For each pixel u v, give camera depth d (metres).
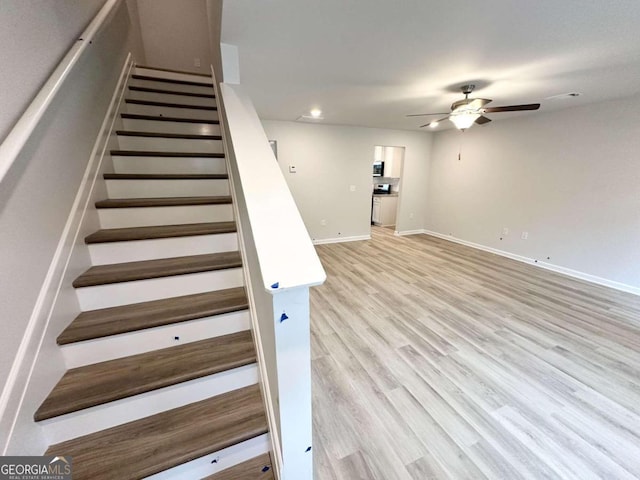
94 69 1.76
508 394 1.81
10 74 0.98
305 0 1.48
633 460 1.39
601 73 2.47
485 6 1.52
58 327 1.17
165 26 4.00
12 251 0.94
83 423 1.07
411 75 2.57
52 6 1.29
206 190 2.15
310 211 5.54
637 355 2.19
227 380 1.30
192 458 1.03
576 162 3.72
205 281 1.59
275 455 1.11
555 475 1.32
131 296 1.45
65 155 1.34
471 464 1.37
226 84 2.07
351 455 1.41
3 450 0.84
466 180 5.44
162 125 2.53
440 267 4.28
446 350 2.26
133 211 1.77
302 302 0.92
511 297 3.23
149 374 1.19
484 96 3.24
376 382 1.91
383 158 7.86
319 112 4.21
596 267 3.62
